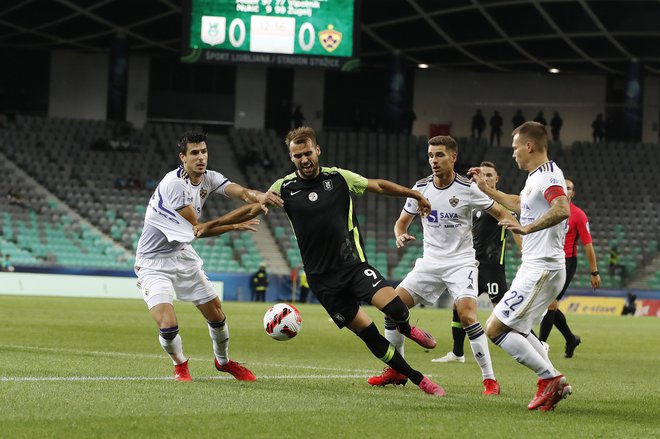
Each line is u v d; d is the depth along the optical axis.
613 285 80.19
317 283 15.98
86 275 72.38
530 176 15.27
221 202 85.50
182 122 97.19
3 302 54.78
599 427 12.57
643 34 78.69
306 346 29.25
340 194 15.87
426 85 100.19
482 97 100.12
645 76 98.12
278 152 91.50
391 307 15.48
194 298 17.70
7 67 95.56
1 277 70.12
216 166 89.12
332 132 92.38
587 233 27.38
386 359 15.88
